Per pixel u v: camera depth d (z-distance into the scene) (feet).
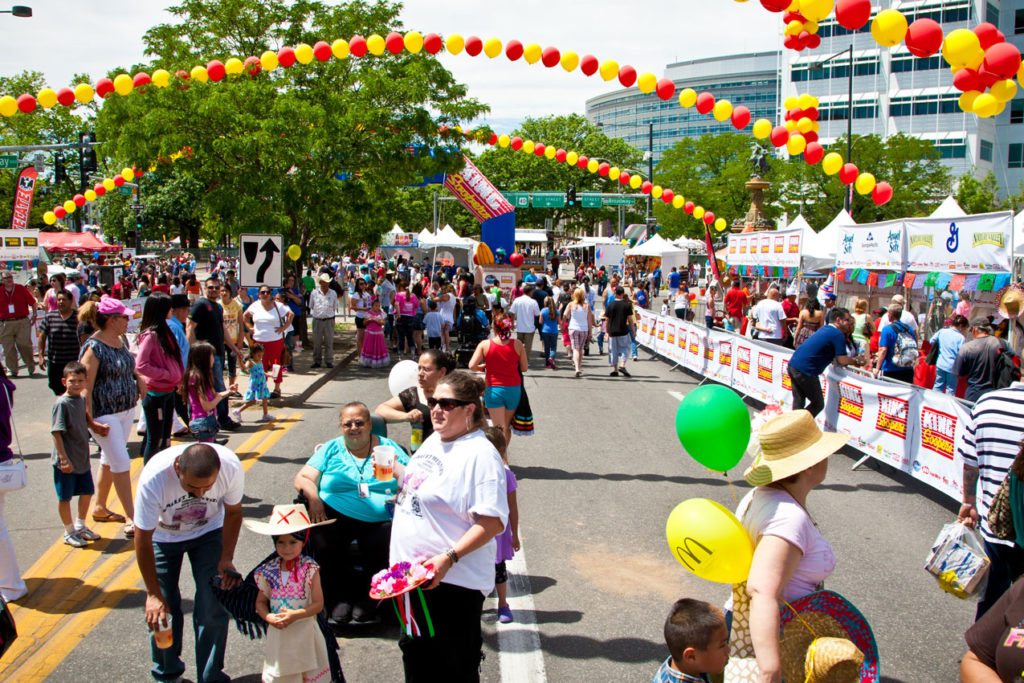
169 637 12.88
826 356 31.35
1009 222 39.37
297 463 28.68
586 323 53.83
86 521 22.30
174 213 240.73
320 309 52.95
